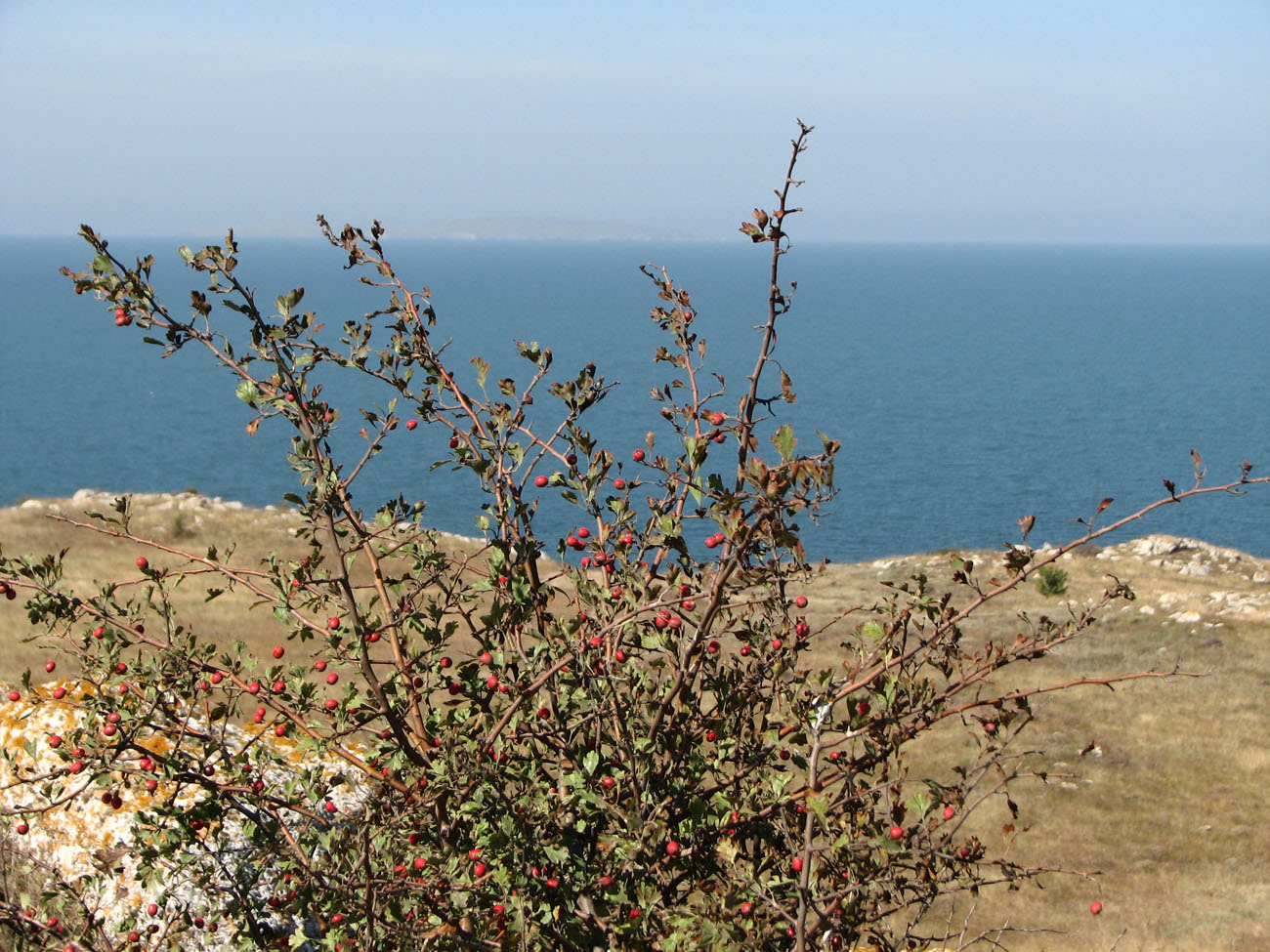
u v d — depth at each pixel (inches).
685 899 179.9
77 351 7810.0
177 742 173.3
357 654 174.4
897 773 180.4
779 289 162.7
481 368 194.1
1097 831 654.5
